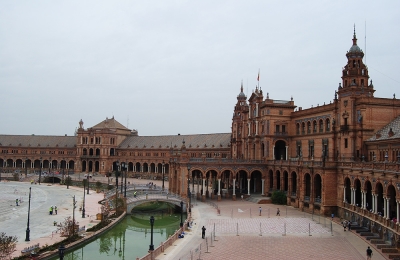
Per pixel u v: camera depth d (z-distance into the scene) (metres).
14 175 153.12
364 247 51.28
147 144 173.12
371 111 75.31
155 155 166.75
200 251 48.91
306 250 50.03
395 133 66.88
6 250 43.84
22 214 77.81
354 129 75.62
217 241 54.47
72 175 161.12
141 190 104.44
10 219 72.12
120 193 93.69
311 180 78.31
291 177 89.06
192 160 98.12
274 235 58.41
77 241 55.75
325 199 73.31
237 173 105.56
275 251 49.53
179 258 45.78
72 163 185.12
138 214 85.56
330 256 47.28
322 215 73.56
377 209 60.28
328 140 85.38
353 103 76.94
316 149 90.75
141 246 58.09
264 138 102.12
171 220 79.19
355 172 65.44
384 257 46.56
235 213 77.50
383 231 53.88
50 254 49.00
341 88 80.06
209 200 96.69
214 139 151.88
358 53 80.69
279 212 77.44
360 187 69.12
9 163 187.75
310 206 78.00
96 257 51.75
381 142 69.12
